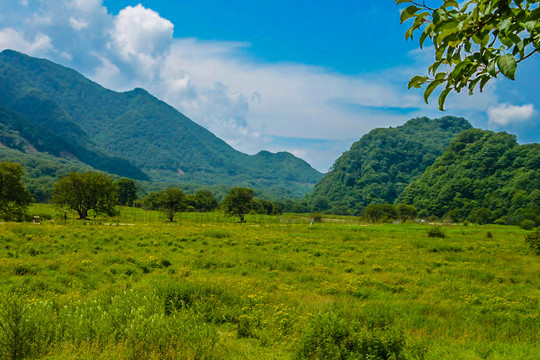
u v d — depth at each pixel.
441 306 10.81
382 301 11.36
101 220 44.38
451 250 27.48
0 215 34.81
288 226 51.50
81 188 46.00
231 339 7.29
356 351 6.20
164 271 15.21
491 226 77.56
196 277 13.77
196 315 7.90
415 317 9.27
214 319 8.35
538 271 18.48
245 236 32.00
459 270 18.03
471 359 6.23
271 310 8.95
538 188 119.38
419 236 39.81
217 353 6.05
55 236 23.27
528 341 7.55
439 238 38.03
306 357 6.21
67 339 6.09
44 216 41.91
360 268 18.12
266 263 18.02
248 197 63.75
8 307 6.19
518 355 6.43
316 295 11.71
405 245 29.66
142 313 7.04
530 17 1.82
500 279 16.23
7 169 35.53
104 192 47.47
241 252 21.59
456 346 7.06
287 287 12.62
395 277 15.62
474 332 8.25
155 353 5.56
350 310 8.96
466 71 2.21
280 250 24.27
